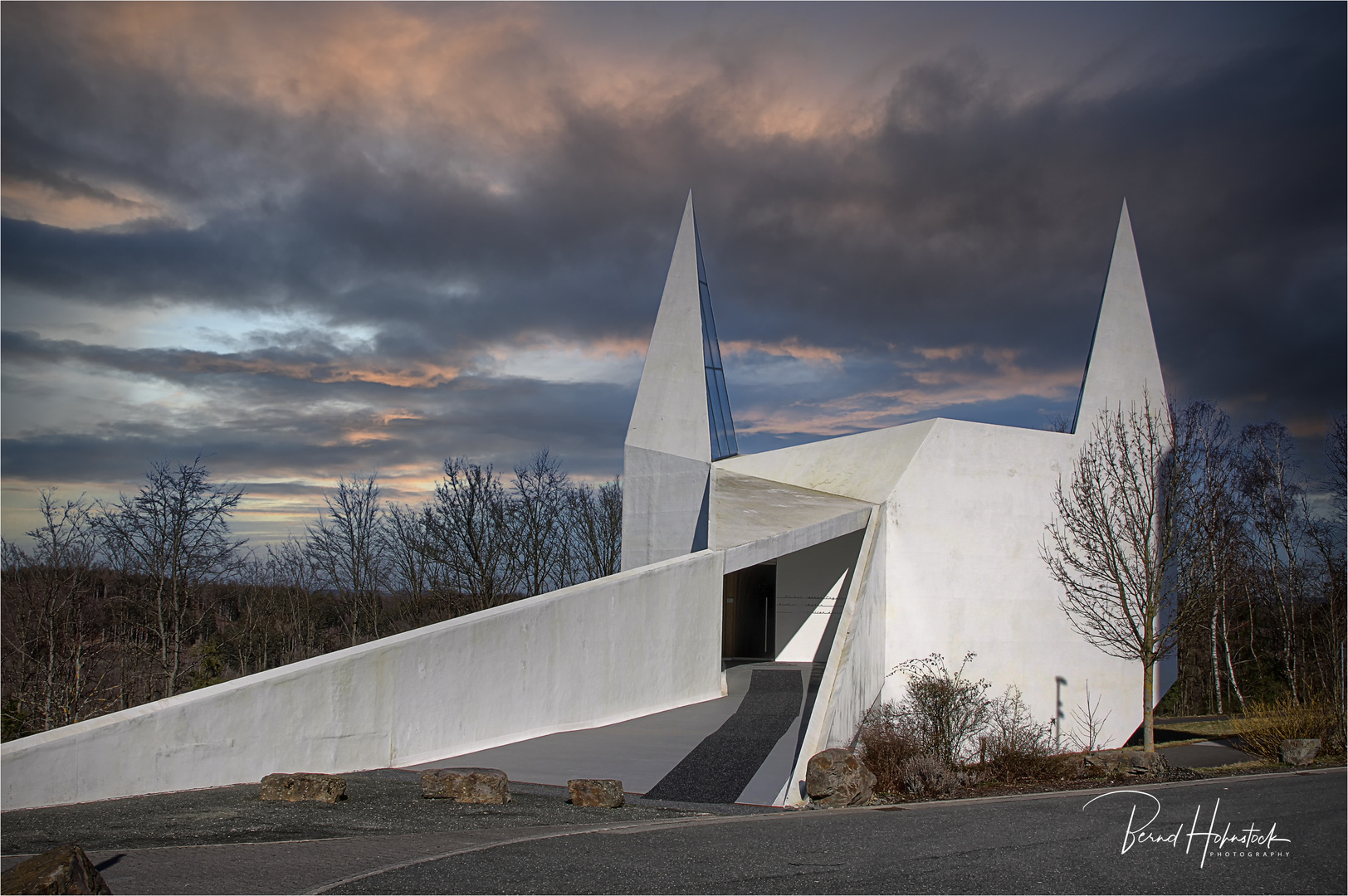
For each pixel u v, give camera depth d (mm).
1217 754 19000
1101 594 20141
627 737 14750
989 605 20188
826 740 12578
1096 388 21984
